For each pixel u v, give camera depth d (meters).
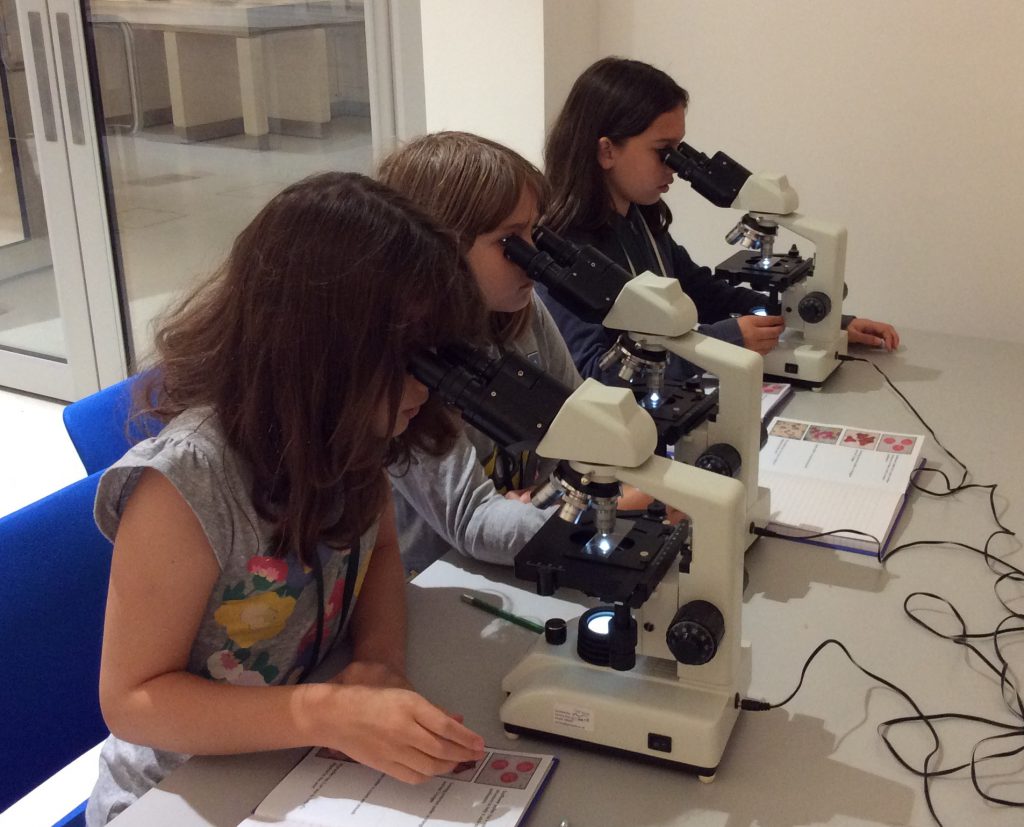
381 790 0.93
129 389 1.33
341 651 1.17
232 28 3.20
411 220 0.93
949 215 2.45
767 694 1.08
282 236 0.92
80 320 3.54
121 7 3.20
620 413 0.90
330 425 0.93
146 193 3.43
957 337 2.31
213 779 0.97
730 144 2.64
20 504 3.09
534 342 1.65
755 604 1.25
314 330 0.90
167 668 0.98
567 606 1.24
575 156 1.96
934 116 2.39
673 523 1.14
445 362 0.94
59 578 1.24
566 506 0.95
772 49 2.51
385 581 1.21
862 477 1.56
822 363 1.96
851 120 2.48
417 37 2.88
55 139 3.27
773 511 1.46
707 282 2.31
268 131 3.31
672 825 0.90
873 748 1.00
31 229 3.67
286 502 0.98
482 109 2.65
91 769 2.11
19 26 3.16
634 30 2.67
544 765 0.97
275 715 0.94
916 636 1.18
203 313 1.00
